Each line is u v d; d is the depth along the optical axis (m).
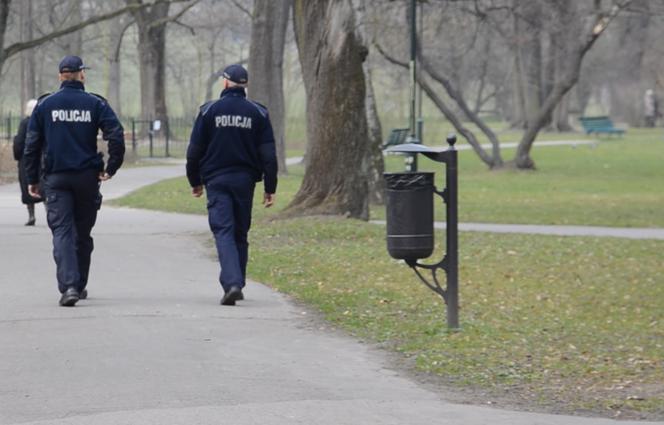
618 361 10.22
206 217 24.11
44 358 9.45
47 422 7.46
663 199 34.69
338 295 13.37
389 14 47.00
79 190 11.84
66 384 8.56
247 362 9.52
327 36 22.08
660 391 8.86
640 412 8.16
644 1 46.06
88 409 7.82
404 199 10.84
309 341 10.57
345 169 22.22
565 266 17.58
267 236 19.50
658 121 113.44
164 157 54.94
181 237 19.45
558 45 53.12
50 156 11.73
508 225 25.00
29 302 12.23
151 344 10.09
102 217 23.78
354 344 10.52
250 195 12.20
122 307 11.95
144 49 63.12
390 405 8.16
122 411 7.77
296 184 37.75
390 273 15.56
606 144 77.81
